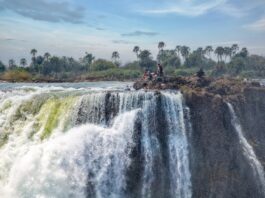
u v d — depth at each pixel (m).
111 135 24.78
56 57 115.69
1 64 105.75
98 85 45.56
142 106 25.73
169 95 26.42
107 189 24.00
